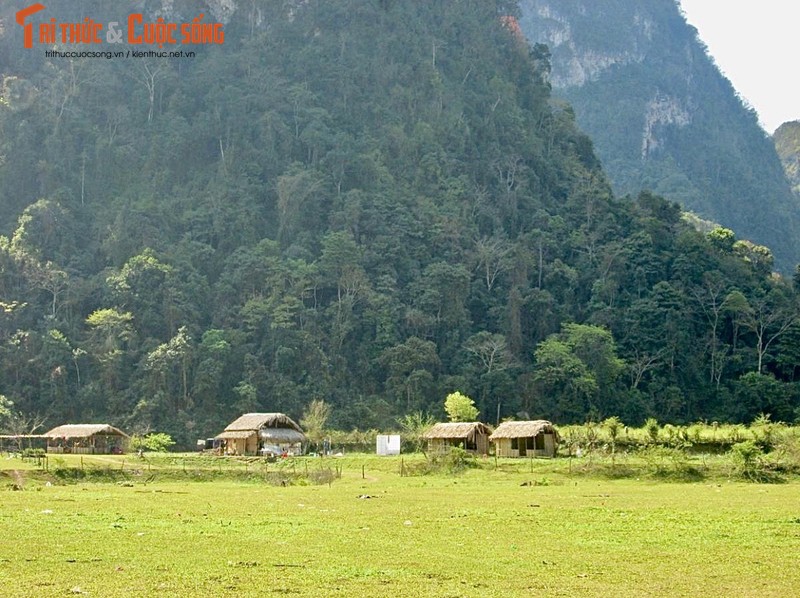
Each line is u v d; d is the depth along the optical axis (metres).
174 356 175.00
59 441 131.75
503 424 122.62
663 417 184.38
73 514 54.50
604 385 183.12
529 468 99.25
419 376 178.88
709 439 116.31
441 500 66.69
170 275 193.50
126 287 189.88
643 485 85.94
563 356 182.25
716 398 190.25
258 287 197.75
